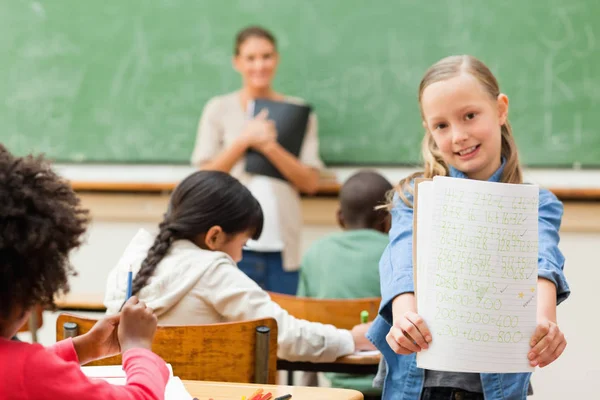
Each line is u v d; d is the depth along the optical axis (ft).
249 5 11.94
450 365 4.03
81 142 12.47
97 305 8.94
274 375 5.37
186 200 6.20
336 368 6.57
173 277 5.91
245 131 11.23
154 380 3.63
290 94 12.00
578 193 11.30
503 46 11.44
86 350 4.14
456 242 4.06
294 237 11.47
